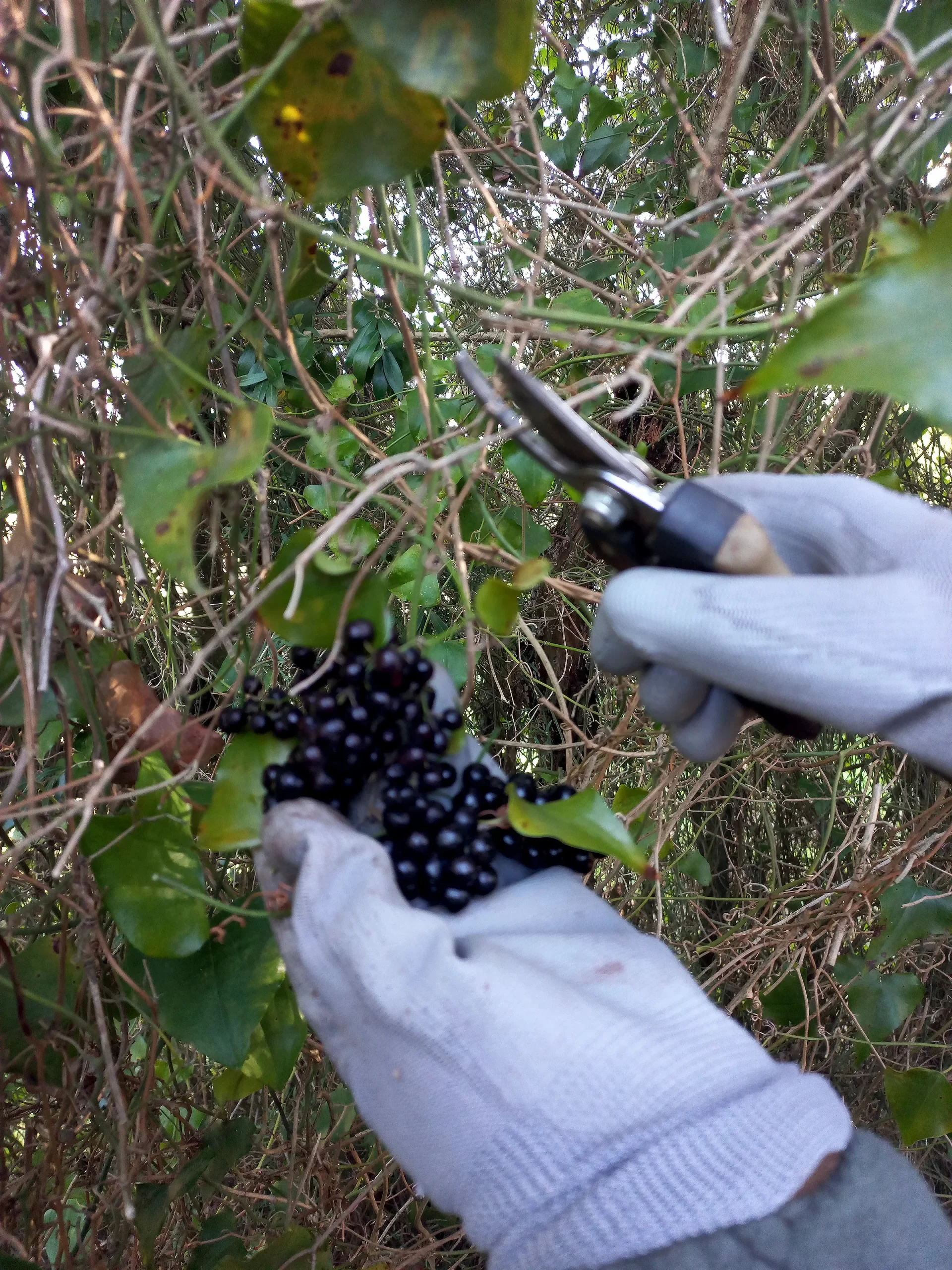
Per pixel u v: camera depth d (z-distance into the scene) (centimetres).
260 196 28
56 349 28
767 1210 24
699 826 71
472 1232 26
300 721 29
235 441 26
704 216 47
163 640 54
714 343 47
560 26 67
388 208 36
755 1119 25
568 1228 24
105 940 35
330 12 25
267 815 30
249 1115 59
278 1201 55
